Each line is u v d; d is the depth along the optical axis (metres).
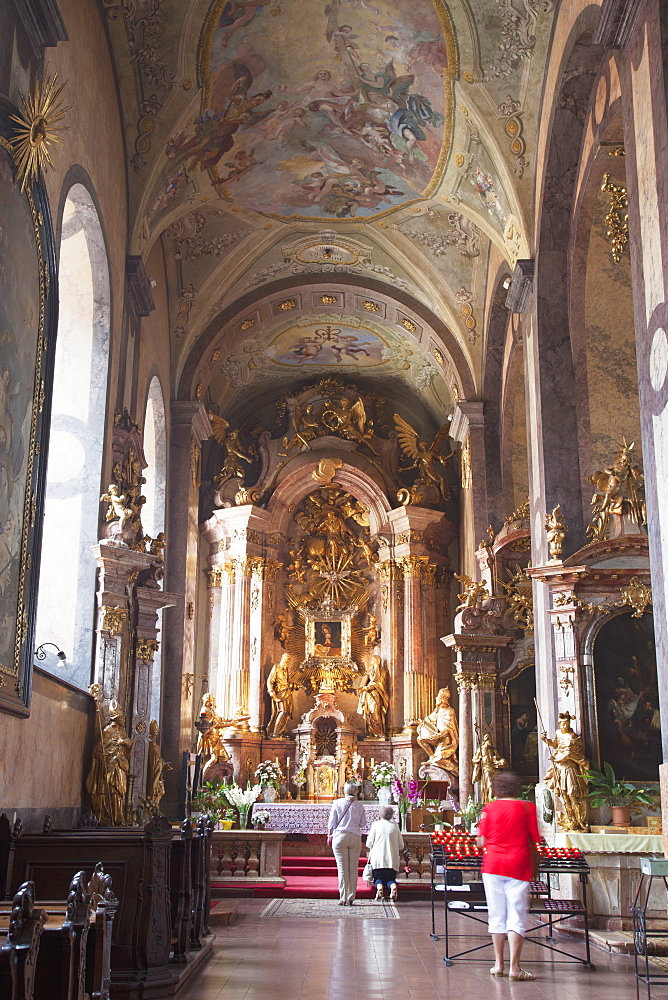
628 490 14.25
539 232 15.30
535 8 14.05
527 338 16.16
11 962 4.23
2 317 8.91
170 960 8.78
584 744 13.58
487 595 20.38
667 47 9.08
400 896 15.23
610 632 13.98
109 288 14.55
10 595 9.24
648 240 9.47
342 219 20.27
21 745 9.96
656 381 9.21
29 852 8.23
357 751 24.58
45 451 10.20
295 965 9.21
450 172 17.33
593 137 13.77
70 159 11.98
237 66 15.59
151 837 8.10
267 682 25.09
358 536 26.81
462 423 21.70
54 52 11.18
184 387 21.12
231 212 19.64
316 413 26.92
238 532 25.47
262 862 16.45
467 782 19.78
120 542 14.12
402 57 15.61
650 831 12.23
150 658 15.32
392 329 23.69
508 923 8.69
